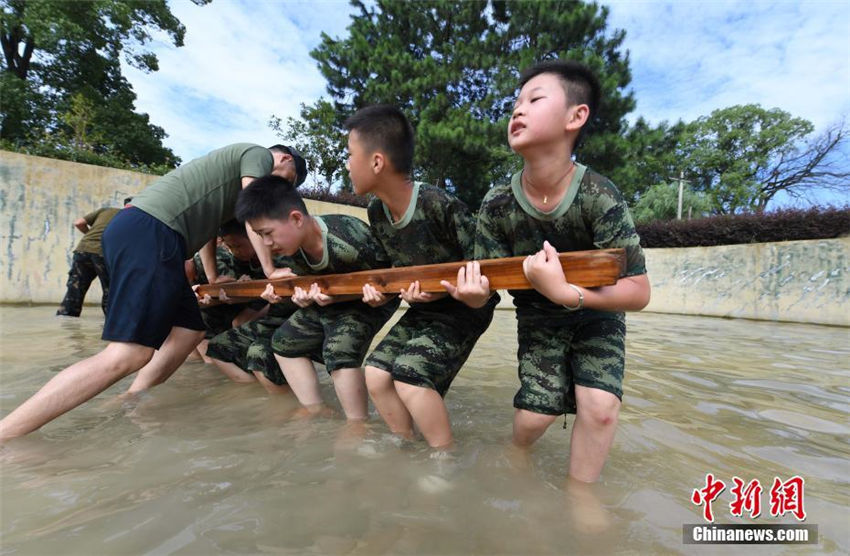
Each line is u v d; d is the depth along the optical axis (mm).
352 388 2168
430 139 14820
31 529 1119
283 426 1981
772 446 1853
